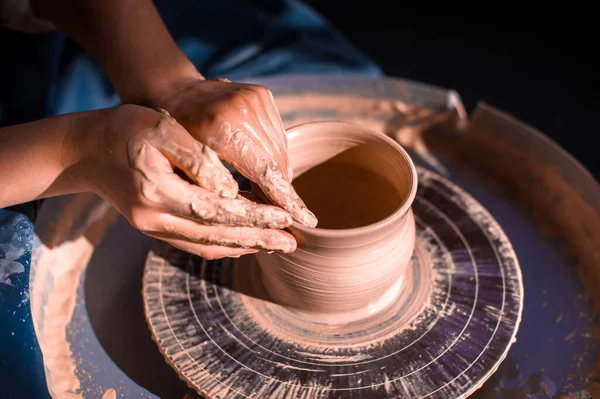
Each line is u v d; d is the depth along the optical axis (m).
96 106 1.59
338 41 2.03
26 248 1.06
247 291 1.07
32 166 0.93
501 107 2.42
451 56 2.71
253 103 0.93
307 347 0.97
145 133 0.83
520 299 1.03
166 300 1.06
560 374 0.99
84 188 0.96
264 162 0.89
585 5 2.90
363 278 0.92
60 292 1.14
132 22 1.18
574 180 1.25
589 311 1.08
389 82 1.50
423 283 1.07
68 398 0.96
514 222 1.27
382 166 1.03
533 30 2.80
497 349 0.95
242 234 0.86
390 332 0.99
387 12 3.02
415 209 1.22
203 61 1.90
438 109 1.46
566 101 2.42
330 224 1.18
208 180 0.82
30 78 1.49
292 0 2.14
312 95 1.50
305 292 0.95
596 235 1.16
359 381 0.92
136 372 1.02
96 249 1.23
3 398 0.86
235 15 2.03
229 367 0.94
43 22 1.51
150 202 0.82
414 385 0.91
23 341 0.93
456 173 1.40
